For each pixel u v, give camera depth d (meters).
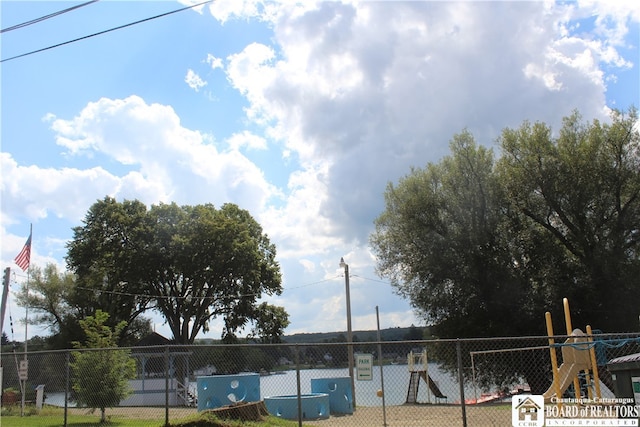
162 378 34.09
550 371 29.03
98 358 18.84
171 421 12.79
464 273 32.53
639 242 30.50
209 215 55.06
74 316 56.47
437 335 34.59
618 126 31.02
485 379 30.59
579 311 30.23
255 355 31.72
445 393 29.53
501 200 33.12
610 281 29.47
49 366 28.97
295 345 11.33
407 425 14.97
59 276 58.34
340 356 28.61
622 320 29.50
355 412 21.08
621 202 31.31
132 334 61.28
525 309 30.73
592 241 30.81
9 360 27.12
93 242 54.22
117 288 54.16
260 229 61.62
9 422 17.11
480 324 31.75
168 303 54.38
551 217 33.25
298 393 11.11
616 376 8.45
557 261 31.47
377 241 36.75
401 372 31.72
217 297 54.34
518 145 32.84
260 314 55.69
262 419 14.24
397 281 36.16
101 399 18.23
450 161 34.66
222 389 19.94
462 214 33.53
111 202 55.44
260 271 56.72
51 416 20.03
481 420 15.42
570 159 31.30
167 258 53.56
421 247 34.62
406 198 35.38
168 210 55.56
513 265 32.66
